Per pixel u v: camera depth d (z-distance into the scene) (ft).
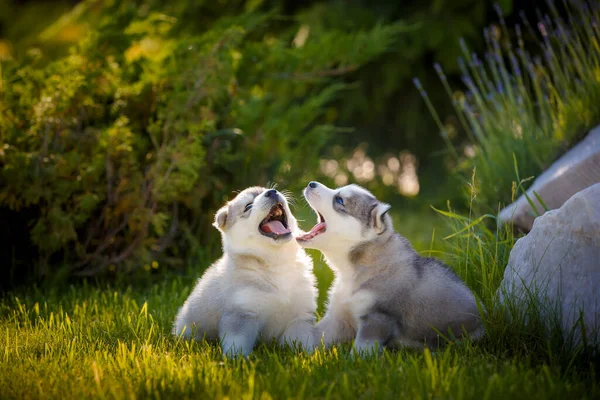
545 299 29.63
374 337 31.99
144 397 24.03
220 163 50.19
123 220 47.09
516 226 39.73
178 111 45.62
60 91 44.01
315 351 29.40
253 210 33.96
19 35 89.86
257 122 54.54
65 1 92.22
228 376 25.36
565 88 46.42
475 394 23.50
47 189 43.24
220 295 33.19
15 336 32.96
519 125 48.08
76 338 32.14
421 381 24.25
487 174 46.47
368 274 33.37
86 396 24.13
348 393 23.62
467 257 36.35
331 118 91.86
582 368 26.76
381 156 95.14
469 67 81.20
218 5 80.69
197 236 50.52
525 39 80.59
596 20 47.19
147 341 31.27
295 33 79.92
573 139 44.06
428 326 32.55
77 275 46.60
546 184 38.24
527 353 28.60
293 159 58.03
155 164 44.88
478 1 78.95
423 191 89.30
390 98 91.35
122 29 49.08
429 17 81.05
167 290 44.78
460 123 91.20
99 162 43.88
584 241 28.60
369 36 59.52
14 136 43.93
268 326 34.50
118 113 47.73
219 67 46.80
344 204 34.09
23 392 24.62
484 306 32.71
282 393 23.71
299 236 34.53
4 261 45.73
